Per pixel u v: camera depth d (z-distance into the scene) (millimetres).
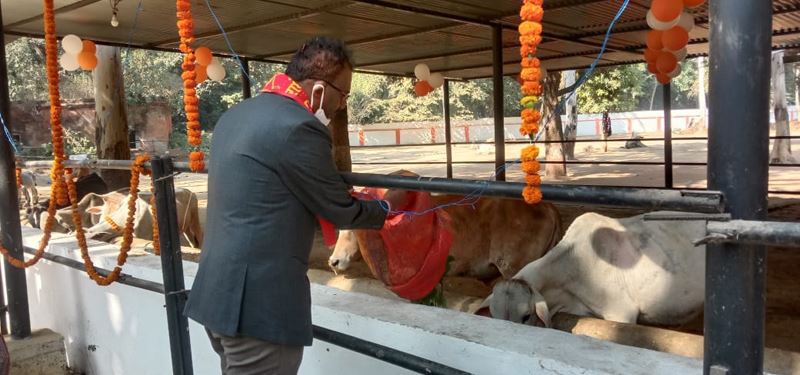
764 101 1262
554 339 2223
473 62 10984
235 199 1846
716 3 1276
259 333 1831
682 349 2787
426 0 6473
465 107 38281
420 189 1893
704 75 34531
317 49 1936
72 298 4293
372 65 11117
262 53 9602
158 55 26156
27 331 4227
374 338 2535
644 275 3555
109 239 6086
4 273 4574
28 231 5141
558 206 9117
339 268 4156
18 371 4020
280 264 1842
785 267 5359
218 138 1956
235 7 6516
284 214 1840
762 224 1219
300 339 1899
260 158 1814
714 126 1306
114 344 3924
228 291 1833
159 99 26625
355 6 6586
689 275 3566
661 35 3963
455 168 19578
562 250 3633
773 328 3795
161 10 6566
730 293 1311
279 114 1833
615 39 8953
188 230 7145
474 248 4641
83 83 24547
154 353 3588
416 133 32844
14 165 3988
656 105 50469
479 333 2311
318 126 1842
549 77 15297
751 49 1239
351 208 1924
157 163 2678
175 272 2744
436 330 2363
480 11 7078
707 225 1291
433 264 2729
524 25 1593
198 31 7777
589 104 23469
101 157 11000
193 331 3258
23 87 23359
